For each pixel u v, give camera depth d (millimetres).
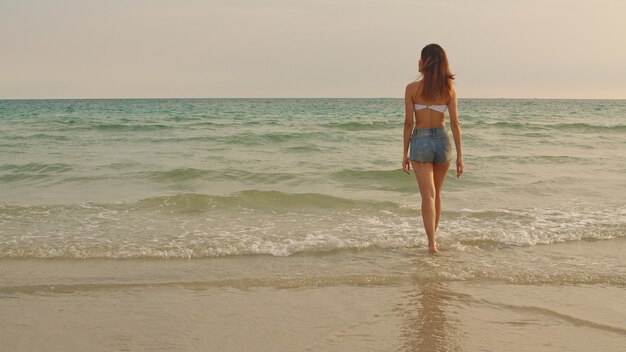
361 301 3984
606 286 4305
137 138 17609
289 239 5766
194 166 11172
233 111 47125
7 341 3285
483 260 4992
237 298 4055
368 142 16547
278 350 3160
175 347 3205
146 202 7590
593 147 15609
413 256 5137
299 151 14133
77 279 4488
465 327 3498
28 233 5992
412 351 3143
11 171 10484
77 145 15492
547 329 3463
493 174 10352
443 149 5281
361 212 7141
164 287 4293
